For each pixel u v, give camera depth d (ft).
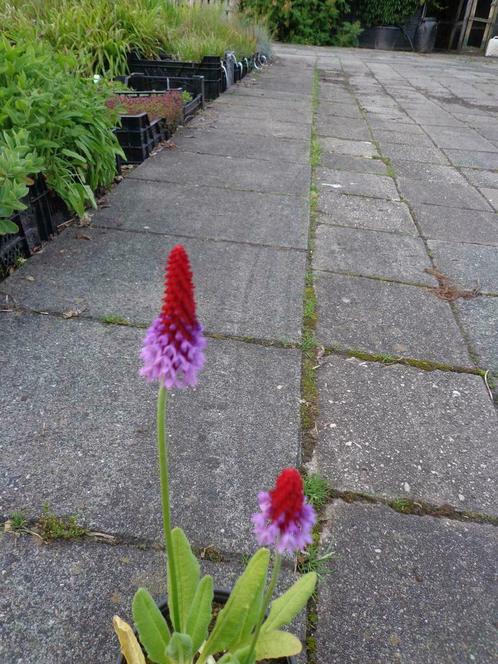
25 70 6.18
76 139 6.22
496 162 10.43
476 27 34.01
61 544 2.96
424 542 3.17
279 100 14.19
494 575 3.02
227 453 3.61
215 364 4.40
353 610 2.79
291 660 2.31
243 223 6.91
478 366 4.70
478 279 6.12
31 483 3.28
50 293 5.09
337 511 3.31
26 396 3.92
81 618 2.64
